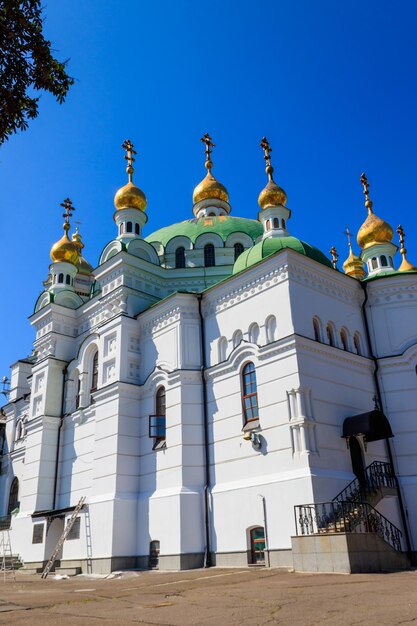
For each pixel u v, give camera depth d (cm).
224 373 2473
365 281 2730
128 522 2491
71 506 2845
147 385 2720
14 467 4000
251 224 3772
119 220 3412
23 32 1070
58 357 3372
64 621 994
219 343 2559
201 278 3259
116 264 3028
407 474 2386
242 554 2147
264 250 2583
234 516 2216
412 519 2309
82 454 3023
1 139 1116
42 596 1500
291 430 2123
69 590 1666
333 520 1912
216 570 2056
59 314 3453
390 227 3288
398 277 2698
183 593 1384
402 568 1756
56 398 3303
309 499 1975
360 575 1534
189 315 2680
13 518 3209
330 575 1571
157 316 2795
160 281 3186
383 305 2686
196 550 2273
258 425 2253
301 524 1866
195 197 4175
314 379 2223
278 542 2025
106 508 2509
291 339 2214
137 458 2644
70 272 3759
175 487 2400
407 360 2544
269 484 2117
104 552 2444
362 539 1681
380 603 1008
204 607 1092
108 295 3006
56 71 1116
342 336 2533
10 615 1115
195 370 2562
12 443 4119
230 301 2561
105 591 1566
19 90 1102
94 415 3006
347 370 2417
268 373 2270
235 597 1218
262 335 2358
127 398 2711
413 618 853
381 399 2523
